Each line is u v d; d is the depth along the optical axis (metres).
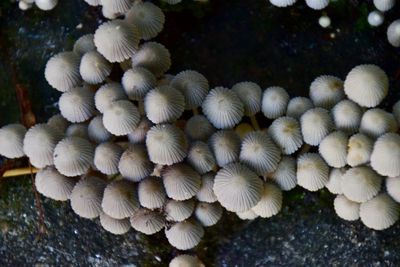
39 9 0.30
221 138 0.26
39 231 0.29
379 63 0.28
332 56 0.29
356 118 0.26
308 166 0.26
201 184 0.26
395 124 0.26
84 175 0.27
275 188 0.26
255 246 0.28
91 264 0.29
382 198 0.26
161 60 0.27
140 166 0.25
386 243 0.28
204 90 0.27
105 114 0.26
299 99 0.26
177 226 0.26
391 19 0.29
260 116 0.28
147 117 0.26
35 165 0.26
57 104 0.29
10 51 0.30
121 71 0.28
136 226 0.26
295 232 0.28
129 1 0.27
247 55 0.29
